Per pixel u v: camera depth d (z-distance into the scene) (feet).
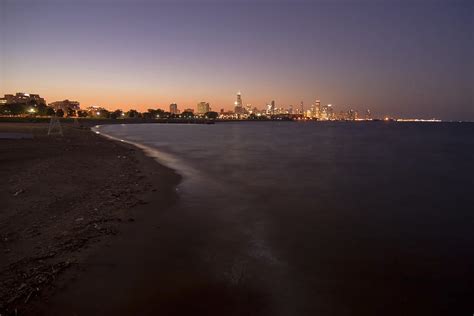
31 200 42.24
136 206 41.83
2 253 27.02
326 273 25.73
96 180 56.85
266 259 27.78
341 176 71.97
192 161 93.30
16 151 99.09
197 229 34.40
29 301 20.81
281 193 53.31
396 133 364.17
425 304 21.93
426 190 58.08
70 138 167.22
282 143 182.70
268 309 20.75
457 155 122.83
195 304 21.09
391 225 38.09
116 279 23.73
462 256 29.55
